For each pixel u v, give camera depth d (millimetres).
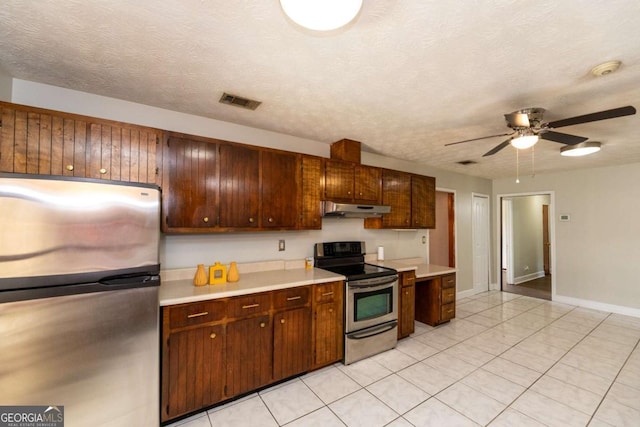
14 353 1321
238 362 2121
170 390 1850
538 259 7352
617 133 2797
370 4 1186
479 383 2391
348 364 2689
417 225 3922
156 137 2057
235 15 1276
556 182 5004
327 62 1666
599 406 2102
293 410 2035
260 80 1890
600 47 1485
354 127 2787
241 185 2449
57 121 1739
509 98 2117
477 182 5504
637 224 4191
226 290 2102
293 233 3100
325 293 2609
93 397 1494
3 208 1317
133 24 1349
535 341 3262
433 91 2018
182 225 2156
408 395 2219
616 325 3787
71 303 1442
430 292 3775
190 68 1751
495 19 1283
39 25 1355
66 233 1449
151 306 1676
